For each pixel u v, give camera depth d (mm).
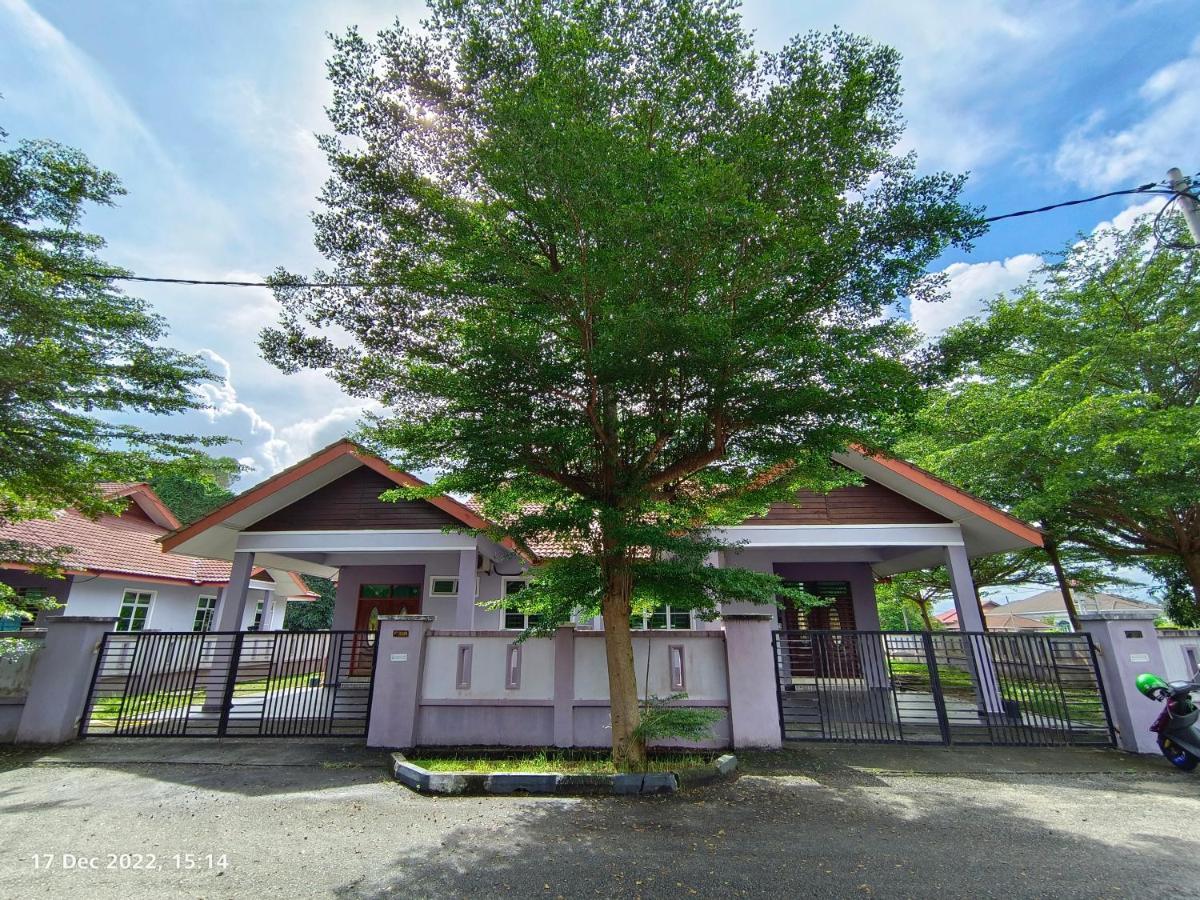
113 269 8188
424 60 6195
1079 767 6352
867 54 5660
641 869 3664
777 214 5125
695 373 5430
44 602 8078
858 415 5477
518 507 7535
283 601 24078
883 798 5219
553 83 5195
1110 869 3672
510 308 5578
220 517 10352
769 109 5875
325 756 6746
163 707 7922
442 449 6168
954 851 3967
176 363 8508
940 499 10461
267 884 3443
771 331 5266
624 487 6336
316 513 11094
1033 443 12281
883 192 5348
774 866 3709
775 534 10781
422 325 6684
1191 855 3896
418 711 7359
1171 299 12688
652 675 7492
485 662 7547
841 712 8875
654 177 4668
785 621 13594
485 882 3479
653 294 5148
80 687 7676
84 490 8133
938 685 7598
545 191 4871
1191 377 12625
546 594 6562
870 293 5434
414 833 4324
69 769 6230
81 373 7547
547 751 6957
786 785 5625
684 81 5723
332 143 6473
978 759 6641
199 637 8211
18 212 8125
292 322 6656
